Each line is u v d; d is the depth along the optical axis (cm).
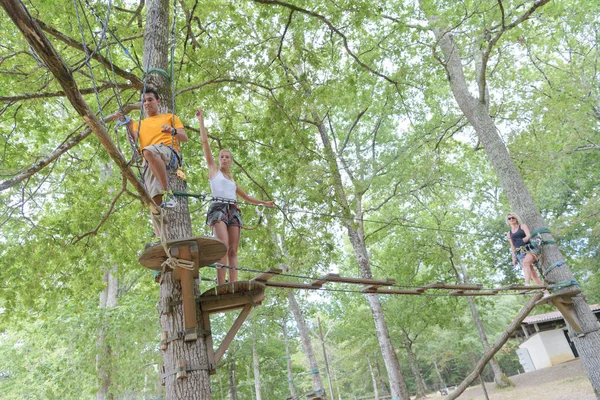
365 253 1555
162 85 617
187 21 858
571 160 2219
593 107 1827
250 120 1096
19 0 214
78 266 1052
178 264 421
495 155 1109
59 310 1528
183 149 1034
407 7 1054
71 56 870
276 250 1077
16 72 788
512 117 1623
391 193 1888
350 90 998
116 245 1079
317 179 1329
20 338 1919
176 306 461
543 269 969
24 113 913
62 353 1848
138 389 1786
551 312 3250
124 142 1043
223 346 471
